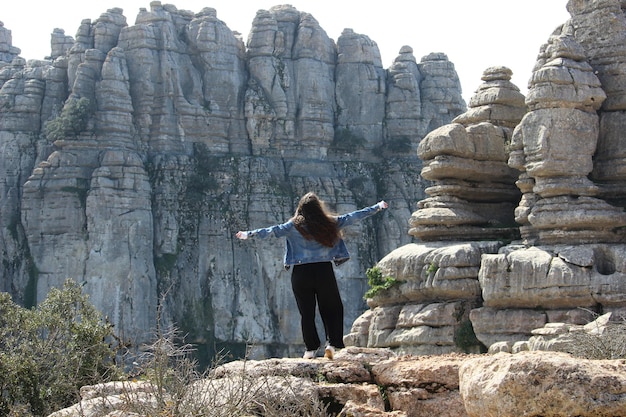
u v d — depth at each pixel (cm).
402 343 3322
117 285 9162
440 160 3559
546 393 1104
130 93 10006
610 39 3366
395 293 3453
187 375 1391
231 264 9788
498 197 3650
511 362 1134
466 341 3209
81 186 9488
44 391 2209
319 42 10650
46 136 9875
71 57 10069
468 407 1176
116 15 10319
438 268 3325
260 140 10288
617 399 1085
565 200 3212
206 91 10256
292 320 9788
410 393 1430
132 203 9419
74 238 9319
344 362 1505
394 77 10806
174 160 9869
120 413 1351
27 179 9781
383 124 10694
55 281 9262
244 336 9581
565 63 3275
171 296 9475
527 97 3309
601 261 3100
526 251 3169
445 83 10850
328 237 1566
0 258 9419
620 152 3278
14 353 2398
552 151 3231
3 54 11425
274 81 10438
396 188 10431
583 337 2139
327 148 10531
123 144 9725
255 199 9981
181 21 10481
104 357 2659
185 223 9725
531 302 3108
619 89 3319
